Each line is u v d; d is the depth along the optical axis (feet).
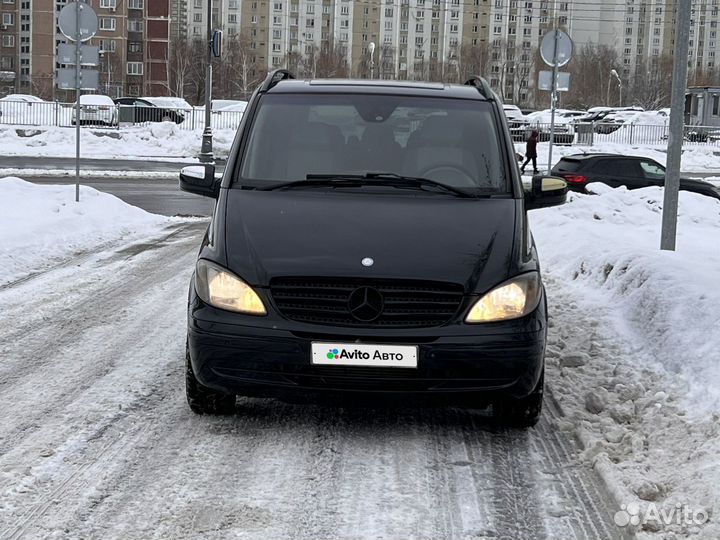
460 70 442.09
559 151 134.21
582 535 12.67
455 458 15.57
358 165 18.70
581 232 38.88
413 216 16.97
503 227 16.89
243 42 395.96
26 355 21.49
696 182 70.13
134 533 12.41
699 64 522.47
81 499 13.48
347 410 18.12
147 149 120.16
